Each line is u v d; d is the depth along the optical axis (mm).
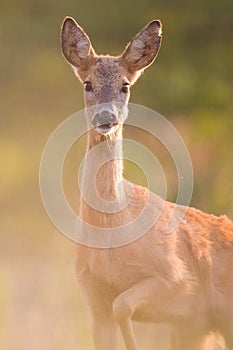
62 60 40656
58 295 25438
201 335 19922
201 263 19484
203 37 38438
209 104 37531
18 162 44344
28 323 24031
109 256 18172
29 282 27594
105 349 18703
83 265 18453
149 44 19344
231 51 38375
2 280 27375
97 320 18781
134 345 18078
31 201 43406
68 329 23656
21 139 43812
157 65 38062
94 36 37969
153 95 37688
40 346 23516
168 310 18875
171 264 18594
